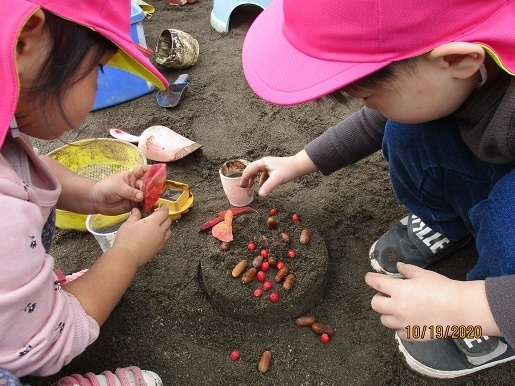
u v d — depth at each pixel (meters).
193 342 1.35
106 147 1.82
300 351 1.31
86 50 0.83
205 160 1.98
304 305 1.38
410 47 0.83
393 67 0.87
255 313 1.34
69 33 0.79
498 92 0.99
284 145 2.04
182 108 2.30
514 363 1.28
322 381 1.25
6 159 0.99
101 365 1.30
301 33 0.92
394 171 1.43
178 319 1.41
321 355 1.30
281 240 1.47
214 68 2.61
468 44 0.81
